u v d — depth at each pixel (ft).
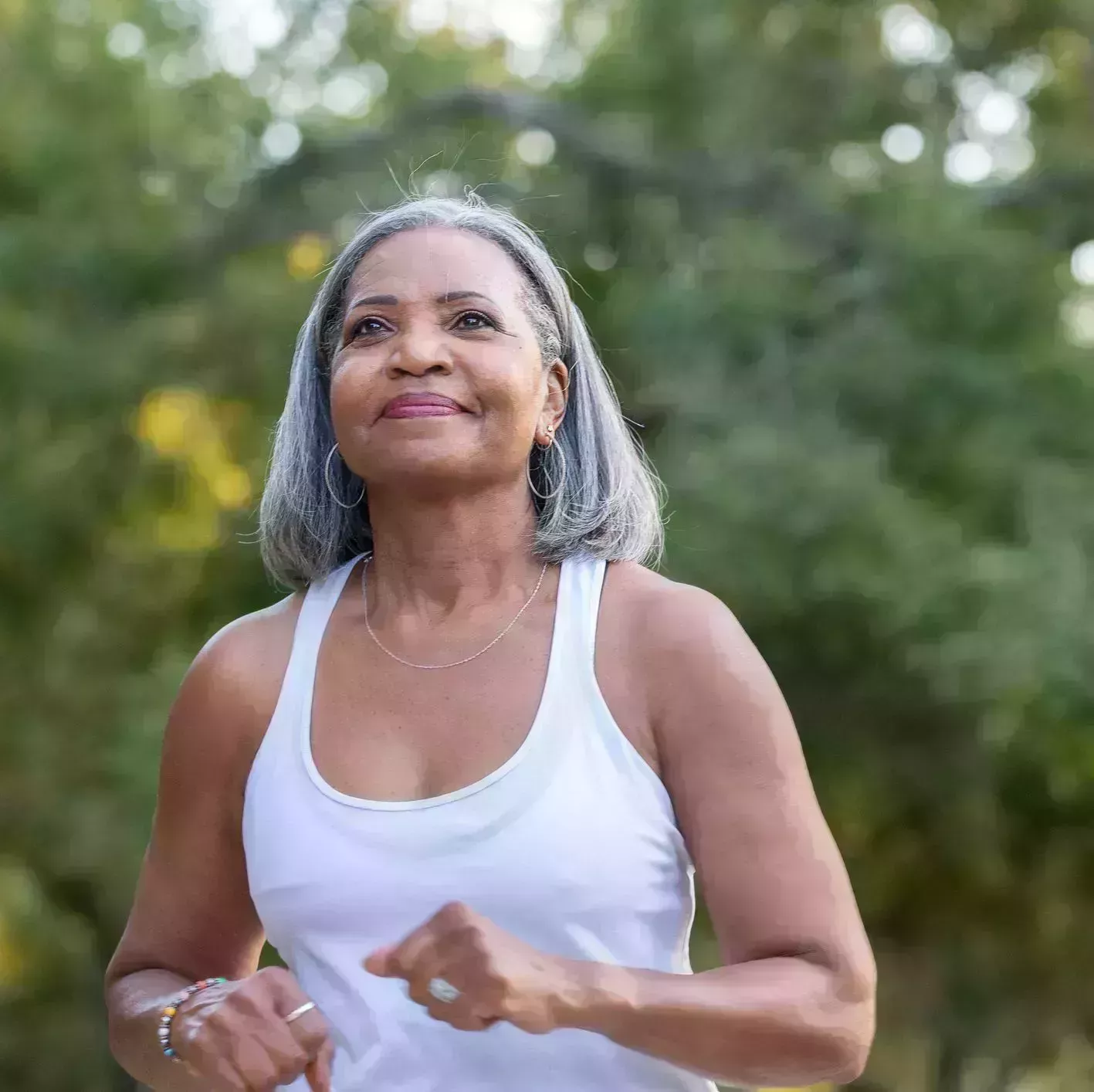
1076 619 26.63
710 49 36.40
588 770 7.29
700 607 7.60
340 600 8.10
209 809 8.03
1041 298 31.14
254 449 34.27
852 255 32.81
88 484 33.14
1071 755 28.63
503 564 7.90
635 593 7.73
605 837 7.18
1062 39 36.63
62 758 33.45
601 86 37.76
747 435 28.76
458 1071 7.22
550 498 8.11
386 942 7.22
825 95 36.24
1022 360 31.04
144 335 33.65
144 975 8.14
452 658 7.67
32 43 36.32
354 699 7.68
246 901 8.29
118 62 36.47
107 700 33.32
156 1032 7.48
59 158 34.63
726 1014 6.75
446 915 6.52
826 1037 6.89
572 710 7.39
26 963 45.44
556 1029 6.76
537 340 7.98
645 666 7.50
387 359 7.73
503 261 8.03
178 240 35.17
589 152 34.94
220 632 8.27
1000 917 36.86
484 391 7.70
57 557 33.60
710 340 30.99
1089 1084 44.78
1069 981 37.91
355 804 7.35
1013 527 30.30
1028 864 34.45
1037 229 34.09
